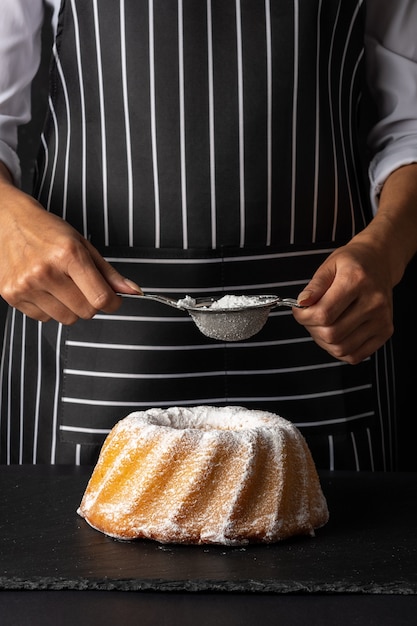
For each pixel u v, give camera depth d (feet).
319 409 5.24
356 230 5.49
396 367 6.94
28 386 5.38
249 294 5.23
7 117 5.49
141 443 4.08
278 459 4.08
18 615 3.27
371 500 4.57
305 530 4.06
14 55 5.42
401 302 6.89
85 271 4.33
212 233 5.19
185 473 4.00
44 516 4.27
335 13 5.25
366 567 3.68
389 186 5.28
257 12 5.10
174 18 5.07
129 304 5.14
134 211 5.20
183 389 5.17
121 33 5.10
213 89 5.11
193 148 5.14
